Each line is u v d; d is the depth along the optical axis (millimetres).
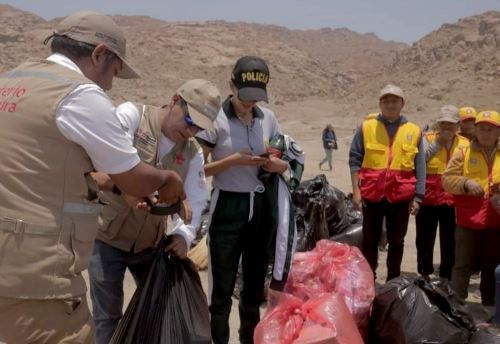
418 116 83500
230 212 4957
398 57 137375
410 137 6633
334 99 115750
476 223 6301
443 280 4906
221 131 4910
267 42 161625
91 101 2949
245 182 4973
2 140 2922
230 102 4969
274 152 4922
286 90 138875
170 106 4141
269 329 4352
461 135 7590
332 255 5348
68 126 2914
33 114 2908
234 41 153875
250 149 4953
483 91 94312
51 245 2922
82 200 3027
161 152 4137
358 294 5035
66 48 3121
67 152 2949
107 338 4340
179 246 3943
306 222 7129
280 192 5016
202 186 4297
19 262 2879
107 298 4297
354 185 6824
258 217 5012
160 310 3826
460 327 4633
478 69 101500
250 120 4992
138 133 4105
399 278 4949
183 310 3885
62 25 3162
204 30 156000
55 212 2936
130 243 4273
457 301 4844
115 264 4289
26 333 2955
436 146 7191
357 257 5367
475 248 6422
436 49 123062
